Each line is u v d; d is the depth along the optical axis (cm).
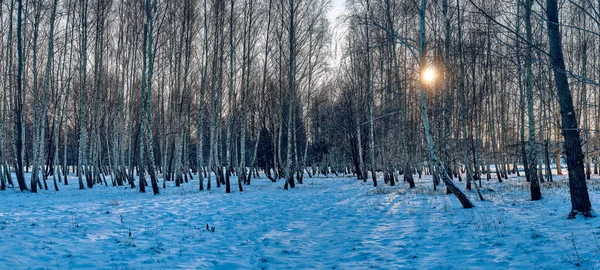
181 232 917
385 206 1397
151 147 2002
